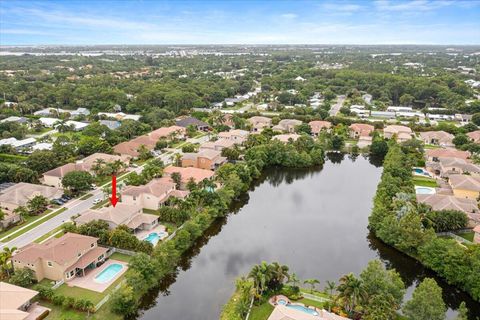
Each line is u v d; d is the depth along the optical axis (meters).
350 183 142.38
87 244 82.69
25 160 141.88
